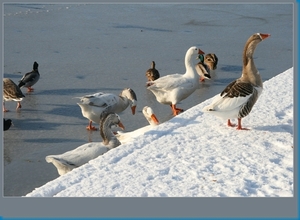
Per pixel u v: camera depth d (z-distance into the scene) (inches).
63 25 852.6
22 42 746.2
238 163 319.6
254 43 370.9
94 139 448.8
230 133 372.2
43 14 913.5
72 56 691.4
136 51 722.8
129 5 1008.9
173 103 499.8
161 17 926.4
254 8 999.0
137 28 849.5
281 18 924.0
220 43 770.8
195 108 426.3
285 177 299.4
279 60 690.8
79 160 350.9
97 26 855.1
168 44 761.0
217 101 372.2
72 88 576.7
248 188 287.4
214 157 329.4
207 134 370.9
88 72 629.9
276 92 465.1
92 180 297.7
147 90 575.8
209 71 625.3
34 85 585.6
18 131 461.7
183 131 377.1
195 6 1013.8
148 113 430.3
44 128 470.0
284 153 335.9
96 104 465.1
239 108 369.4
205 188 287.1
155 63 672.4
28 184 361.1
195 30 843.4
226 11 975.6
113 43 759.7
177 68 654.5
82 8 971.9
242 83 372.8
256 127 384.2
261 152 336.8
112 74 624.7
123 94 506.0
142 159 327.3
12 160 402.0
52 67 644.7
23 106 524.7
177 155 333.1
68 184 294.5
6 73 621.0
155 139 363.9
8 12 911.0
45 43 746.8
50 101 539.2
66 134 458.3
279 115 414.9
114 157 330.3
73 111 514.0
